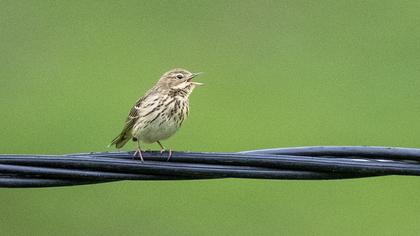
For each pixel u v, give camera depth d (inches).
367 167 413.1
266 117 811.4
